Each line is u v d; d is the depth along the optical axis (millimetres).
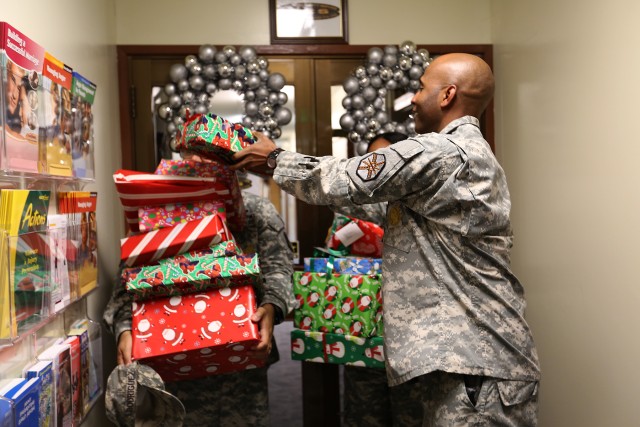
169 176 1733
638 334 1774
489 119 2922
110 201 2436
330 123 2873
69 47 1866
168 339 1638
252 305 1694
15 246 1167
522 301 1609
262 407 2182
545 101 2375
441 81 1640
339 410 2879
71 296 1586
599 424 2008
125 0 2756
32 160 1294
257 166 1680
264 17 2834
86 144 1757
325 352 2225
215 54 2662
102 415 2182
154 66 2777
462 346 1477
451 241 1513
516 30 2637
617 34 1867
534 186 2500
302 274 2283
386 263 1619
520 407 1540
